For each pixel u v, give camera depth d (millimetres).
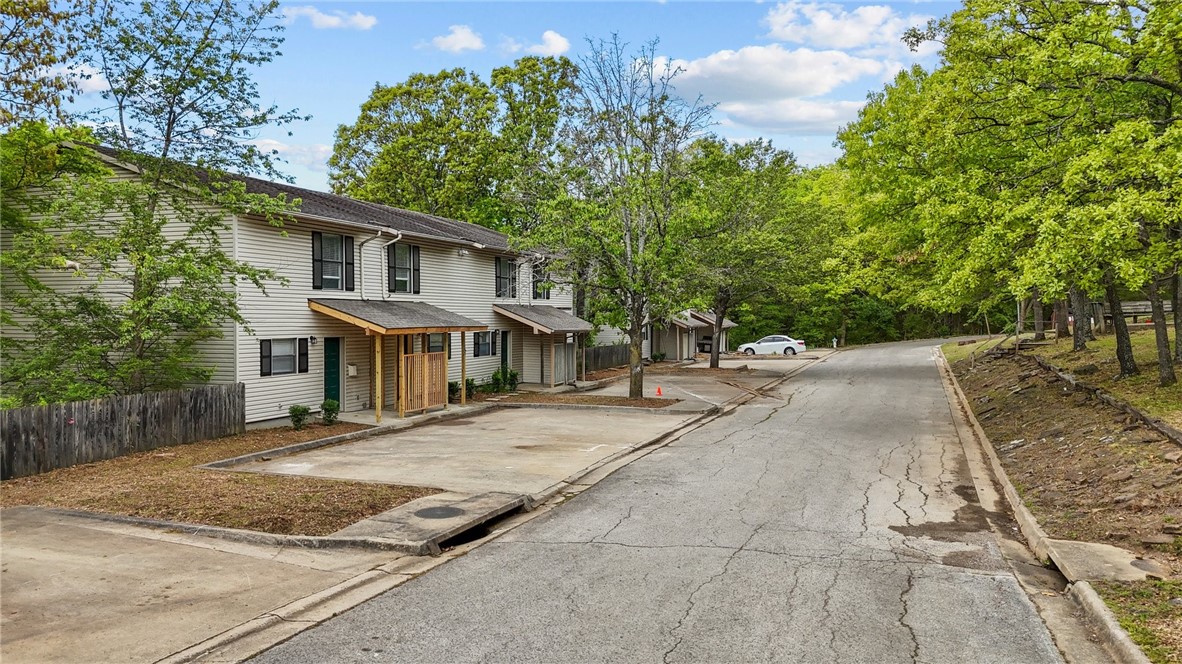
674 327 44688
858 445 15672
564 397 25531
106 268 15781
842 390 27156
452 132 41312
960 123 14977
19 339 18984
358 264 21719
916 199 17031
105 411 13977
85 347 15633
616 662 5539
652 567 7781
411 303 23594
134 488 11188
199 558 8078
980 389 24250
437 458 14430
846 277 30375
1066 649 5746
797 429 18094
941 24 15867
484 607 6688
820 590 7043
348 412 21172
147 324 16219
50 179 17391
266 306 18594
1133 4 11938
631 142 24094
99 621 6285
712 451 15219
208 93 17016
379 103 43469
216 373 17938
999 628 6145
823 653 5672
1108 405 14078
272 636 6062
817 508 10359
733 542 8703
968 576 7465
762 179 36188
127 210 17297
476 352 27766
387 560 8102
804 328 61781
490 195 40719
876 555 8172
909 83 21406
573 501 11039
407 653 5734
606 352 38125
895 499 10898
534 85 40844
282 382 19094
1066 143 12695
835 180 48156
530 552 8422
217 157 17172
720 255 27031
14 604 6672
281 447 15188
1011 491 11031
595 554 8297
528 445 16062
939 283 20000
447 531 8906
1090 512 9117
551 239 22469
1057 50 12266
